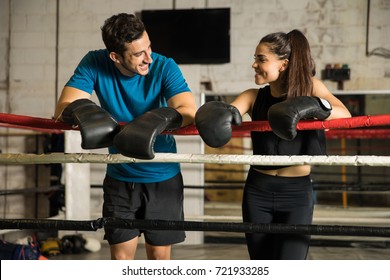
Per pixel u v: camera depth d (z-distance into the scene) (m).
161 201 1.83
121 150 1.26
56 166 4.89
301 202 1.71
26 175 5.30
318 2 5.00
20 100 5.27
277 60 1.66
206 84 5.11
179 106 1.64
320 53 5.00
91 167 5.16
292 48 1.66
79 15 5.20
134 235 1.84
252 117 1.78
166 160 1.52
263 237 1.74
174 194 1.85
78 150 4.14
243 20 5.06
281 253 1.69
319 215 5.93
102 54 1.79
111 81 1.76
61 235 4.60
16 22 5.26
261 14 5.05
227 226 1.51
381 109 7.13
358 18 4.97
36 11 5.24
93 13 5.18
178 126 1.41
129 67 1.59
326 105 1.43
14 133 5.25
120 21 1.53
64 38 5.21
